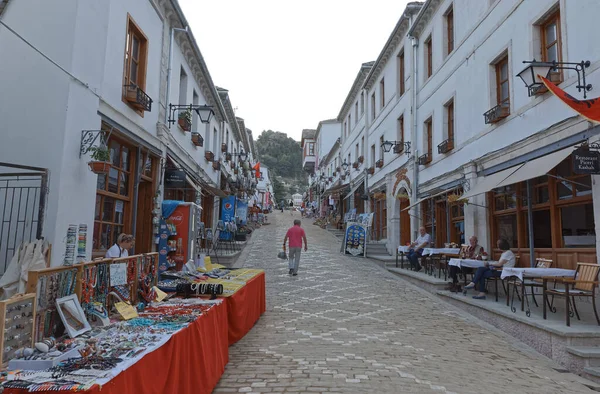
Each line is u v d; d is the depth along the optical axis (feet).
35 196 19.43
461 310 28.37
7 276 16.39
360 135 83.15
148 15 31.24
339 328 22.38
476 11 36.55
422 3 52.70
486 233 33.73
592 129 22.27
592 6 22.82
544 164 23.62
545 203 27.14
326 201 128.47
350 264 50.83
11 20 20.85
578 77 23.43
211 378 13.57
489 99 33.83
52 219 19.13
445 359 17.97
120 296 14.55
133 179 29.27
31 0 20.92
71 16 20.65
